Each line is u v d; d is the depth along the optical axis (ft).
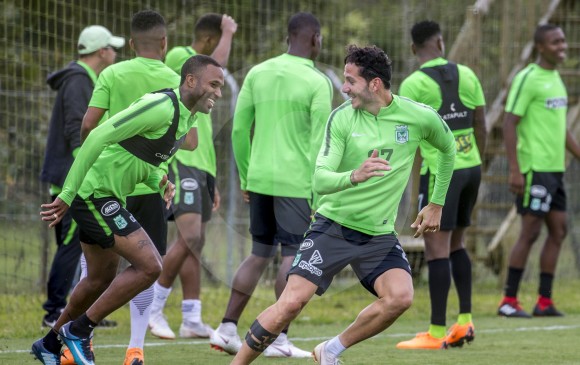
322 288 47.37
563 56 89.56
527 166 89.40
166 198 53.01
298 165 59.16
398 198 47.83
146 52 59.36
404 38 125.18
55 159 73.31
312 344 69.21
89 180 49.42
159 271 50.06
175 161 68.90
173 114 48.80
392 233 48.14
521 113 88.79
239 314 61.05
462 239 70.18
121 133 47.42
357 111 47.39
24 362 56.80
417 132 47.55
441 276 66.95
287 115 58.90
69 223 72.13
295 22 60.23
